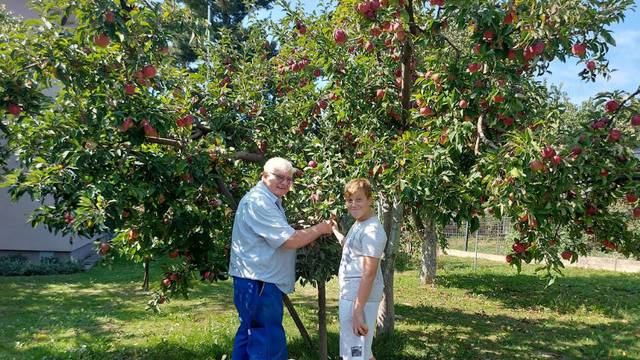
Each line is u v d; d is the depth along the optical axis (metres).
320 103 5.32
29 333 6.32
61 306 8.02
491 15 3.45
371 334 3.23
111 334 6.34
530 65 3.96
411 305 8.89
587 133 3.61
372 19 4.18
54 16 3.64
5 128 3.98
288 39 5.75
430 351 5.80
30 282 9.98
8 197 11.57
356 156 5.01
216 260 4.83
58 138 3.83
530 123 4.34
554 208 3.69
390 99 5.11
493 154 3.67
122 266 12.03
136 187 3.92
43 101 3.89
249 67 5.62
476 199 3.98
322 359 4.57
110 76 3.74
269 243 3.15
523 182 3.43
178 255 4.88
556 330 7.24
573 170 3.67
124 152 4.00
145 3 3.82
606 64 4.00
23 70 3.61
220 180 4.64
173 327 6.73
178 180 4.37
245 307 3.20
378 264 3.12
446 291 10.31
